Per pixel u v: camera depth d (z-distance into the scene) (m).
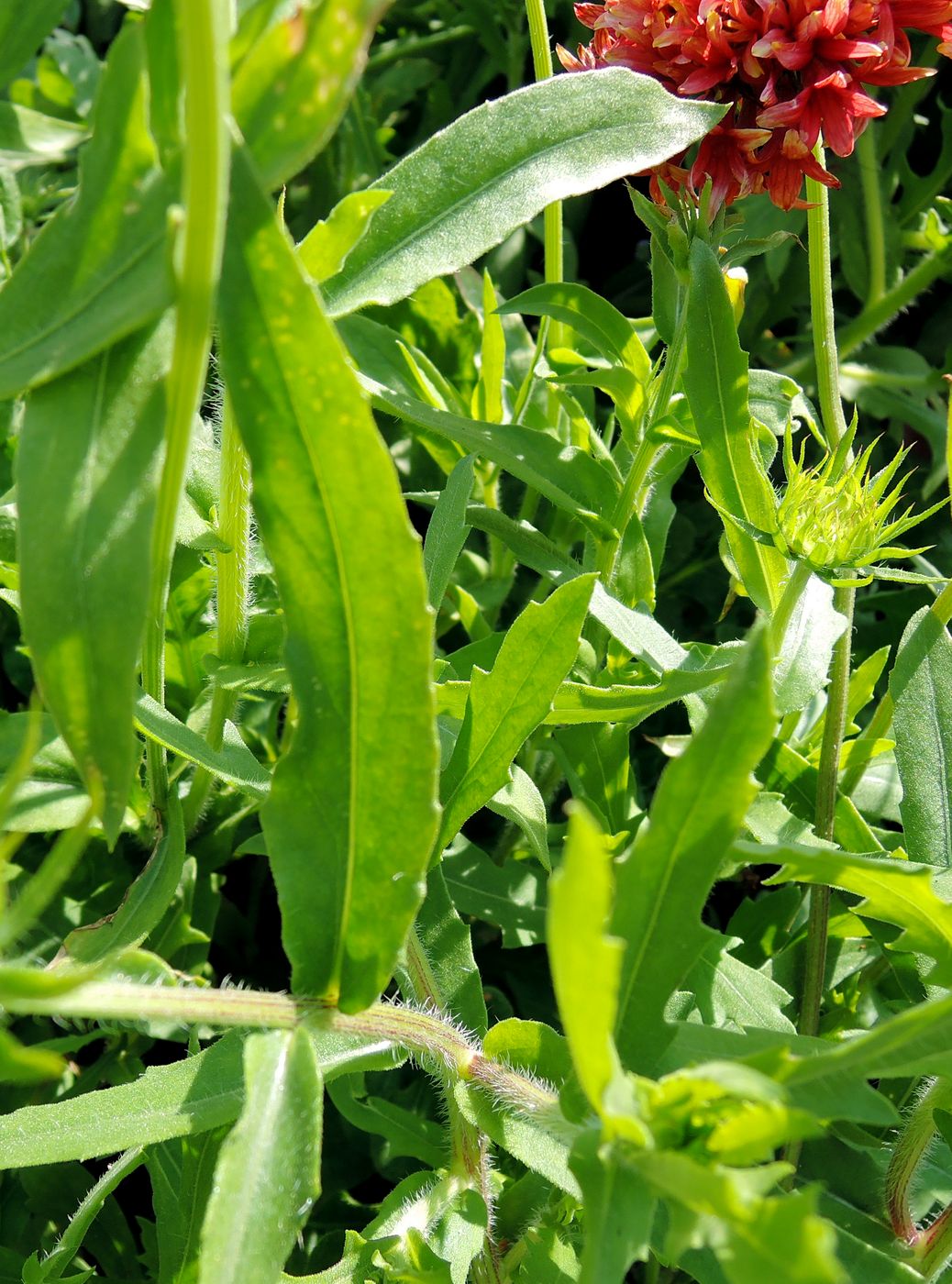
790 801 0.31
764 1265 0.13
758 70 0.27
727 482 0.28
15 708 0.40
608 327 0.32
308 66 0.15
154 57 0.16
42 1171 0.30
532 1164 0.21
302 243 0.22
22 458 0.16
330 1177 0.32
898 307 0.47
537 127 0.24
